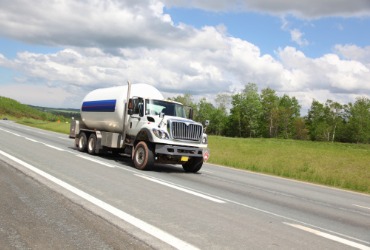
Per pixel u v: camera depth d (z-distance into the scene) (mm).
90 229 5355
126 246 4738
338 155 35312
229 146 41312
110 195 7914
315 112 111062
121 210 6617
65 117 159000
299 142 65688
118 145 16031
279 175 19234
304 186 14789
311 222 7355
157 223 5949
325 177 18984
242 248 5059
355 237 6434
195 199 8445
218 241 5281
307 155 34406
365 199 12773
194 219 6453
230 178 14242
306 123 115000
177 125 13656
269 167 21641
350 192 14773
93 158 15977
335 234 6488
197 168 14859
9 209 6152
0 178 8875
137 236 5180
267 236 5812
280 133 111312
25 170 10375
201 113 126438
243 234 5785
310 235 6180
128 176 11305
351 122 101000
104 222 5766
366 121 100188
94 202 7070
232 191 10609
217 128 120375
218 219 6641
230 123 115875
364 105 101750
